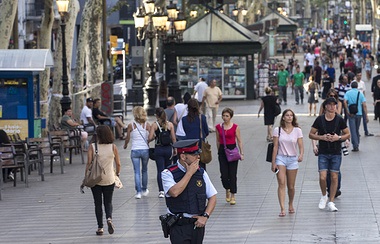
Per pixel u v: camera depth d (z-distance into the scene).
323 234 25.91
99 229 26.98
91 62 69.19
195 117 32.16
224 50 85.62
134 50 75.25
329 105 29.22
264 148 49.38
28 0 110.75
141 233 27.03
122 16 143.38
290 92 101.94
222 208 30.72
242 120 67.75
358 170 39.06
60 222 29.39
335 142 29.28
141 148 33.41
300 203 31.11
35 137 45.16
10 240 26.66
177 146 19.25
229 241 25.31
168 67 84.12
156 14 67.75
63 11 51.06
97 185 26.84
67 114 48.66
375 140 51.19
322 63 127.62
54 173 42.41
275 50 161.38
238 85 87.38
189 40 85.31
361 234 25.80
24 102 44.81
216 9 87.06
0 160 35.31
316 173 38.34
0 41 51.03
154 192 34.91
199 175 19.33
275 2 174.25
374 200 31.39
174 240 19.16
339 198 31.94
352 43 159.88
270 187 35.09
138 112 33.41
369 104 80.25
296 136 29.11
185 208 19.19
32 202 33.69
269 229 26.89
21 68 44.03
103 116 54.50
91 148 26.75
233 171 31.30
